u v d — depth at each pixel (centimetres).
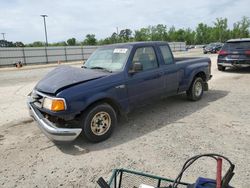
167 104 685
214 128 496
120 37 8775
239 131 477
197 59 718
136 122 546
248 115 570
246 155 381
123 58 507
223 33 8112
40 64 3578
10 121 579
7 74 1855
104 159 385
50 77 479
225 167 348
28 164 377
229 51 1255
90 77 450
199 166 354
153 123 536
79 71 491
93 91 430
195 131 483
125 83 484
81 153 407
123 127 518
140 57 529
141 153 400
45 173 351
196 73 682
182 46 5912
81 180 332
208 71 742
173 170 346
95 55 577
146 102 546
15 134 496
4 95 895
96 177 338
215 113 593
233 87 903
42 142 455
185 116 577
